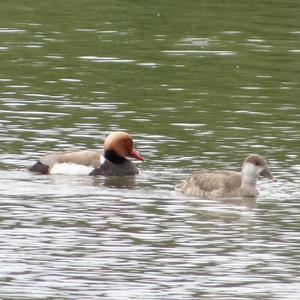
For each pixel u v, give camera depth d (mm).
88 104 28656
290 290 16672
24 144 24719
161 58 34500
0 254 17875
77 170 23156
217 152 24531
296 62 34500
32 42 36062
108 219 19859
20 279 16875
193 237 19000
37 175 22906
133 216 20094
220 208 20828
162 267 17531
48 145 24703
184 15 40562
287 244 18734
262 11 41312
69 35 37219
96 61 33906
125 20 39625
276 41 37125
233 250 18375
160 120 27250
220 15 40594
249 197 21641
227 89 30906
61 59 33969
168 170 23328
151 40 36875
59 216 19922
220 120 27406
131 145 23531
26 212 20109
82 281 16859
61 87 30531
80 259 17781
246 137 25797
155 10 41312
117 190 21953
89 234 18969
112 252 18125
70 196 21344
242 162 23781
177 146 24922
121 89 30547
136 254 18078
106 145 23469
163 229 19359
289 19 40188
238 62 34250
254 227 19625
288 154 24438
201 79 32062
